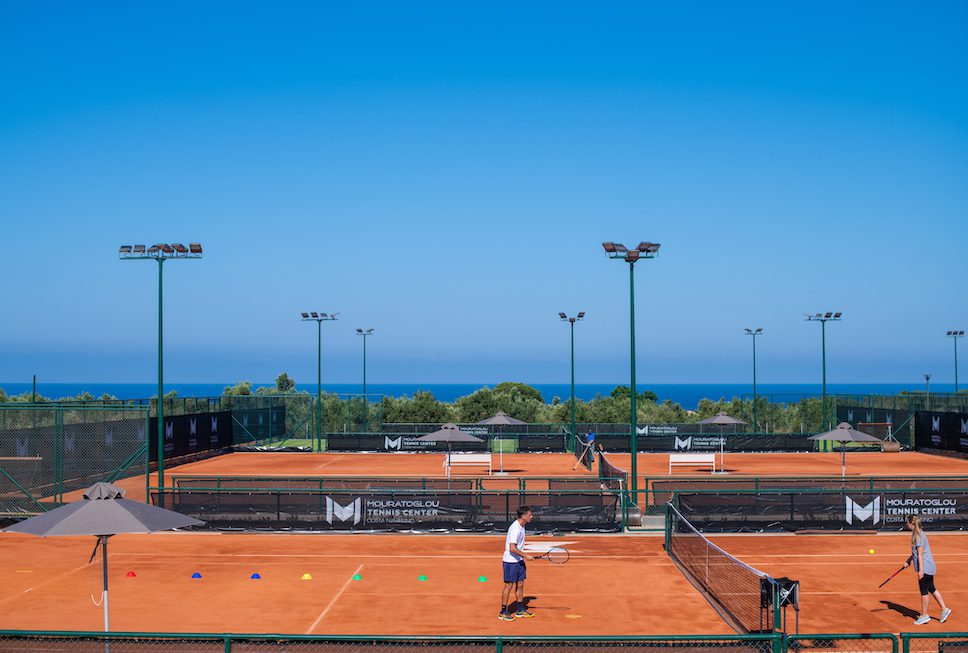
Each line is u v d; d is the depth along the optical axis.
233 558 21.08
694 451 54.16
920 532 15.30
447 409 69.75
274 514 24.72
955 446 50.00
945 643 10.15
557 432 58.62
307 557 21.20
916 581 18.50
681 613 15.83
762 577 13.12
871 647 13.45
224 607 16.38
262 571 19.59
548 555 21.27
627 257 26.94
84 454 32.72
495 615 15.76
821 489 24.80
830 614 15.88
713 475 39.25
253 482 31.28
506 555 15.37
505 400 70.25
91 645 11.50
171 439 43.97
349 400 63.53
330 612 16.02
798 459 49.34
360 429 66.06
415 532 24.47
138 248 29.17
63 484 30.69
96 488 12.79
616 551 21.80
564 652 11.71
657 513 26.67
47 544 22.92
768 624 13.39
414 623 15.27
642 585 18.09
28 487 29.11
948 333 70.38
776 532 24.25
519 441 53.50
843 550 21.95
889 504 24.45
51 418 43.44
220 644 11.92
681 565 20.02
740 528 24.28
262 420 56.56
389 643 9.73
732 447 54.06
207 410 49.47
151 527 12.35
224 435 51.03
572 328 50.59
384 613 15.95
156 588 17.95
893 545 22.58
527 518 15.49
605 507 24.59
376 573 19.38
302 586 18.09
